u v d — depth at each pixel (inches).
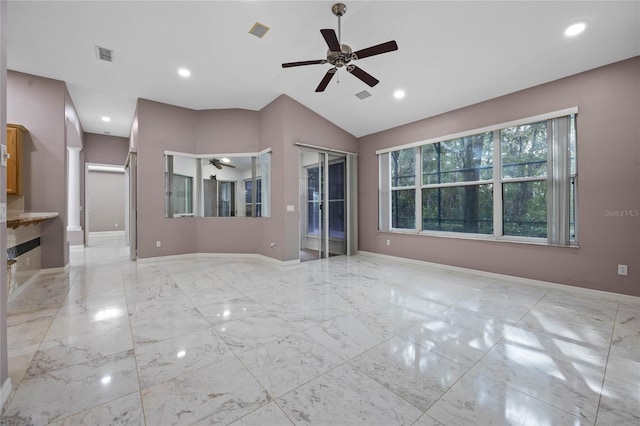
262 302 125.6
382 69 154.9
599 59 126.5
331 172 241.8
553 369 74.5
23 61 155.8
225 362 77.4
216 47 144.6
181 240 222.5
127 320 104.8
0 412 57.8
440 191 196.1
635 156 122.4
